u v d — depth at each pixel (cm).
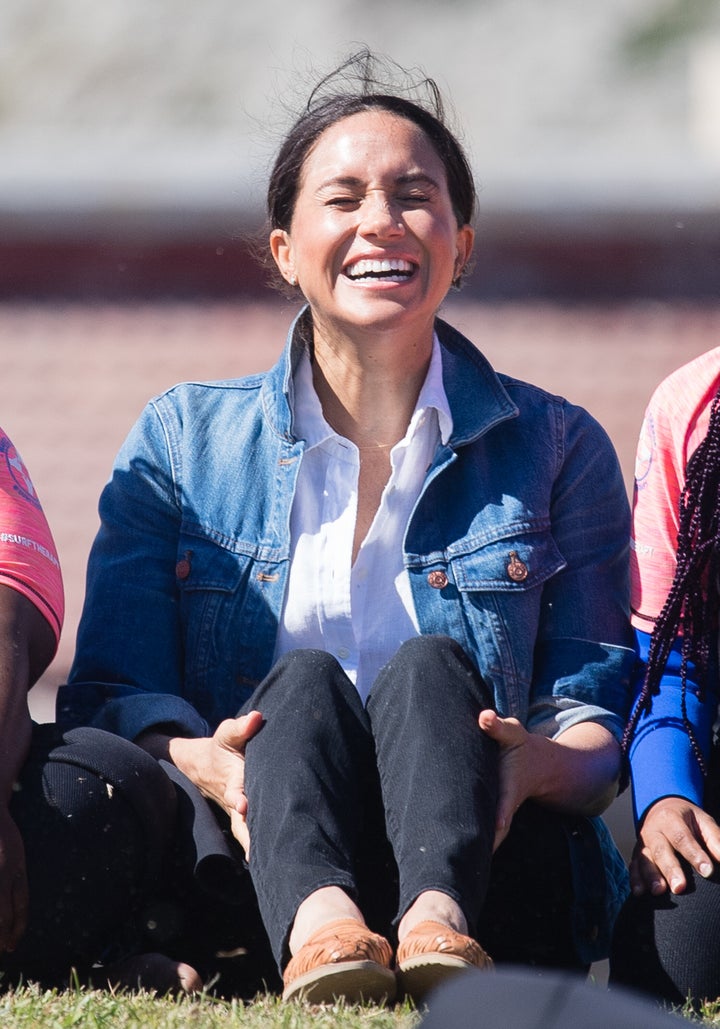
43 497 3838
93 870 1147
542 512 1366
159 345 3969
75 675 1366
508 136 5688
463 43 6262
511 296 3956
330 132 1359
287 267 1420
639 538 1359
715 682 1334
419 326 1343
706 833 1224
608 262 3931
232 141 4250
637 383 3906
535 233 3906
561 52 6106
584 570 1372
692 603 1303
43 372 3950
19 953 1150
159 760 1254
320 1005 1042
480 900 1100
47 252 3988
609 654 1347
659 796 1256
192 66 6053
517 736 1173
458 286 1473
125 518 1389
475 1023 622
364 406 1374
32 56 6275
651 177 3816
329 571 1341
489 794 1134
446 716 1148
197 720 1303
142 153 3959
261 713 1176
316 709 1160
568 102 5859
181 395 1425
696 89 5731
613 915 1307
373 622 1343
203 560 1358
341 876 1088
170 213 3912
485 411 1378
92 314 3997
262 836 1114
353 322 1322
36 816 1141
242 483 1373
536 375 3888
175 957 1230
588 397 3891
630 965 1223
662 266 3931
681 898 1206
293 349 1400
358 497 1368
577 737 1279
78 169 3884
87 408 3934
